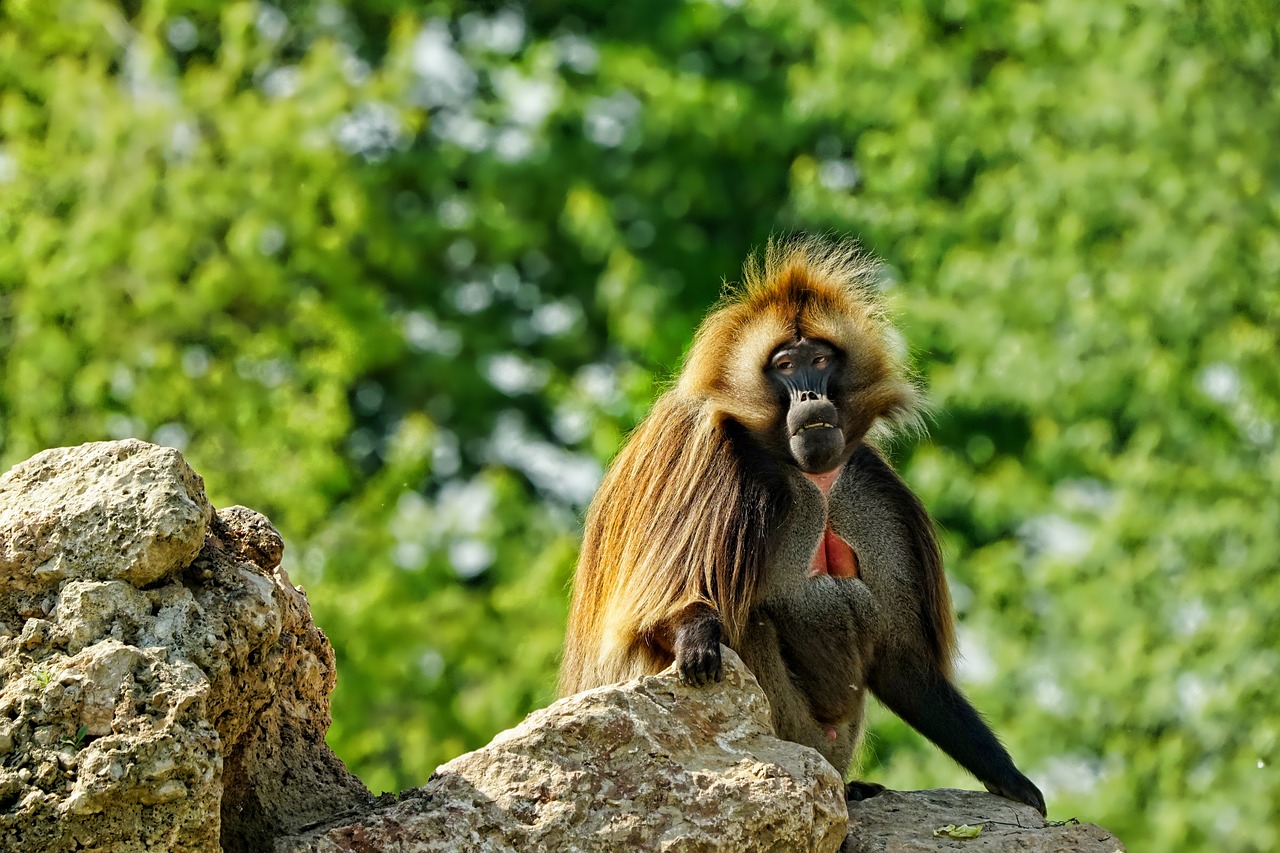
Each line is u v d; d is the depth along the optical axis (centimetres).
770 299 2075
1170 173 4169
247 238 4259
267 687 1518
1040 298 4231
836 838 1628
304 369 4344
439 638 4131
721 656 1711
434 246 4991
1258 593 3972
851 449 2072
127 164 4334
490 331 5300
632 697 1620
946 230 4431
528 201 5044
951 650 2117
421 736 3978
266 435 4175
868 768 2673
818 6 4572
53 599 1396
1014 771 2048
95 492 1424
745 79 5028
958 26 4647
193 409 4175
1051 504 4309
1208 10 4253
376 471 5284
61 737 1306
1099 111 4253
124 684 1323
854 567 2056
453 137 5234
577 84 5162
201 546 1457
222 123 4391
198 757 1309
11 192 4247
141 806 1294
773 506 1967
